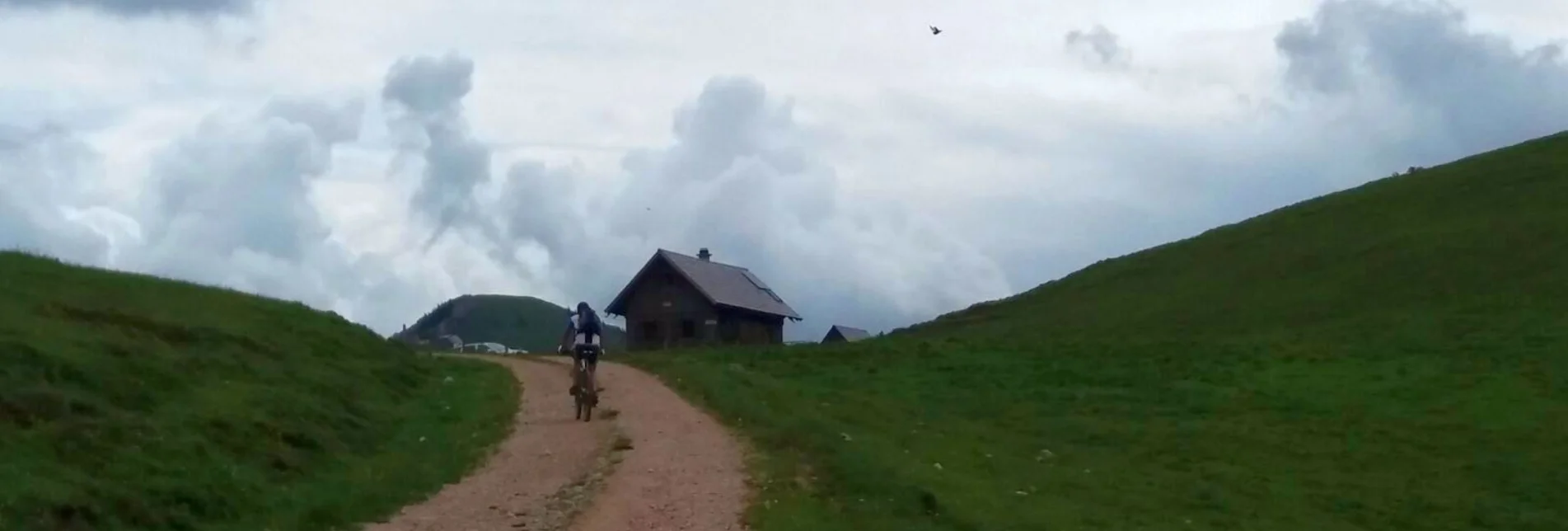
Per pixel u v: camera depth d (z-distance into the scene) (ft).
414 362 134.10
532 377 136.87
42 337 84.28
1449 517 99.81
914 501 72.18
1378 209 242.99
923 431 114.21
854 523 65.00
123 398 79.92
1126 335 193.06
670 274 262.26
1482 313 170.71
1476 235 208.85
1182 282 225.15
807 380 149.38
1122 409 134.72
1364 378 144.87
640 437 90.12
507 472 80.84
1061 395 141.59
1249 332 183.01
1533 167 245.45
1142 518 86.99
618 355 179.52
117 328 96.89
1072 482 97.04
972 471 94.17
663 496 69.92
